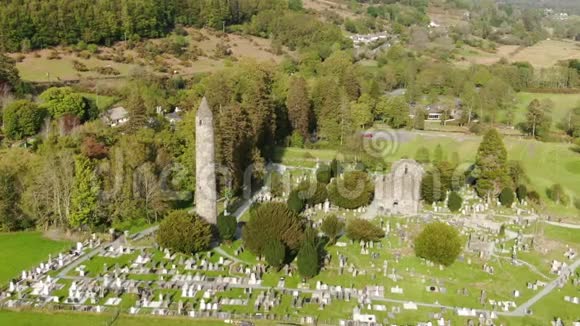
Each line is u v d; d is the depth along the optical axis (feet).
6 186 445.78
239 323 321.93
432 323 325.83
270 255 371.15
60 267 383.04
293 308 337.11
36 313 330.13
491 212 504.43
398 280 374.02
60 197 447.42
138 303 338.95
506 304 347.36
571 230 470.80
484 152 533.14
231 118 522.88
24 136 619.26
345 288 361.92
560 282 377.50
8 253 406.82
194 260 394.32
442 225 397.80
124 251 409.28
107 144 529.04
